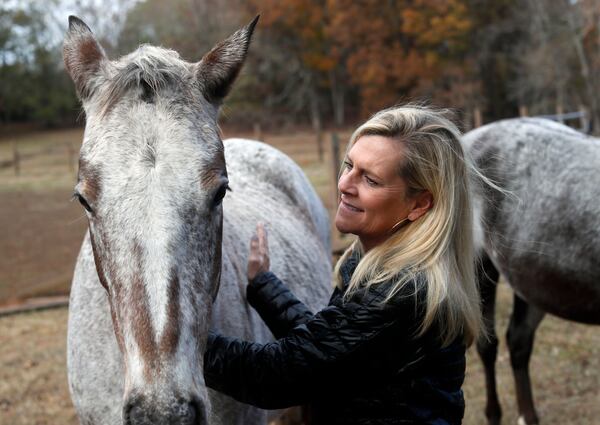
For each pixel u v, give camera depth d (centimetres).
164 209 145
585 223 345
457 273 158
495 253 379
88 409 207
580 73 2817
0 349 534
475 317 160
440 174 156
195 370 144
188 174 150
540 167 368
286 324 190
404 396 152
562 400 423
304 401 162
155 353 138
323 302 295
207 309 155
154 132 152
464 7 3519
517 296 395
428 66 3522
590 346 501
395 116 160
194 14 4138
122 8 3972
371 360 150
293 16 3944
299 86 4200
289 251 277
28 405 434
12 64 4456
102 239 150
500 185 377
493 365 389
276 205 310
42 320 610
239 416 218
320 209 377
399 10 3722
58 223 1138
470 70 3497
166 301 141
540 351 495
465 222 161
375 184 158
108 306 203
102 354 201
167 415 134
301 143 2364
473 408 417
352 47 3919
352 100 4262
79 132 3978
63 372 489
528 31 3412
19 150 3055
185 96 161
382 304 148
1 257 865
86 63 177
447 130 162
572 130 396
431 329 151
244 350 165
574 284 351
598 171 351
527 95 3189
